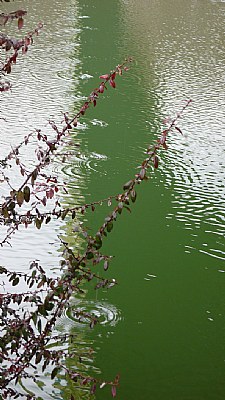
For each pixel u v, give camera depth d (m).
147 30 18.91
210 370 5.76
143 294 6.75
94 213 8.29
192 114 12.39
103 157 10.04
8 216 3.49
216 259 7.48
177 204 8.73
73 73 14.60
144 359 5.82
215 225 8.23
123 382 5.51
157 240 7.81
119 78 14.33
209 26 19.81
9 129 11.10
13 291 6.53
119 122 11.69
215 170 9.90
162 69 15.23
